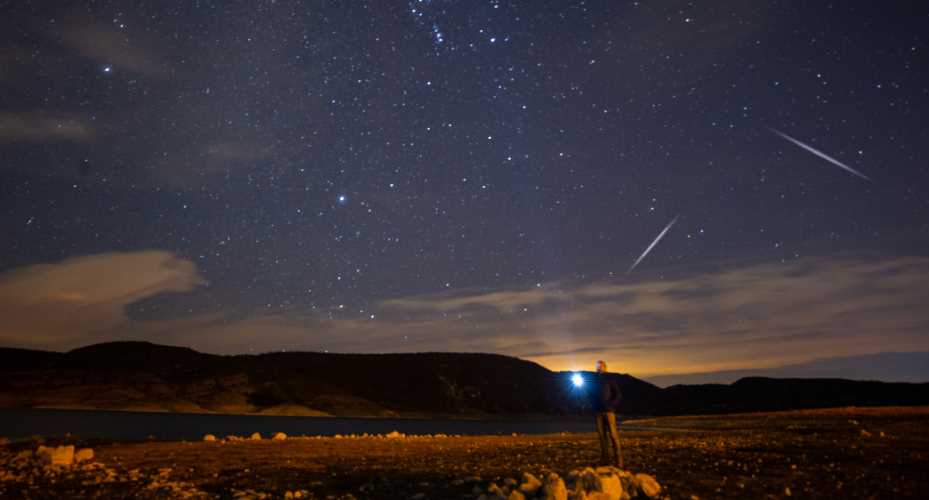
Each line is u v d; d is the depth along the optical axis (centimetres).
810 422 2395
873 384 11369
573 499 884
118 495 1062
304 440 2252
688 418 3956
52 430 4409
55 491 1102
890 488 930
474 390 12681
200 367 11788
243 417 7981
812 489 940
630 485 940
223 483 1169
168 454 1662
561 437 2450
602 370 1201
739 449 1496
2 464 1430
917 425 1977
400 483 1129
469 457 1545
